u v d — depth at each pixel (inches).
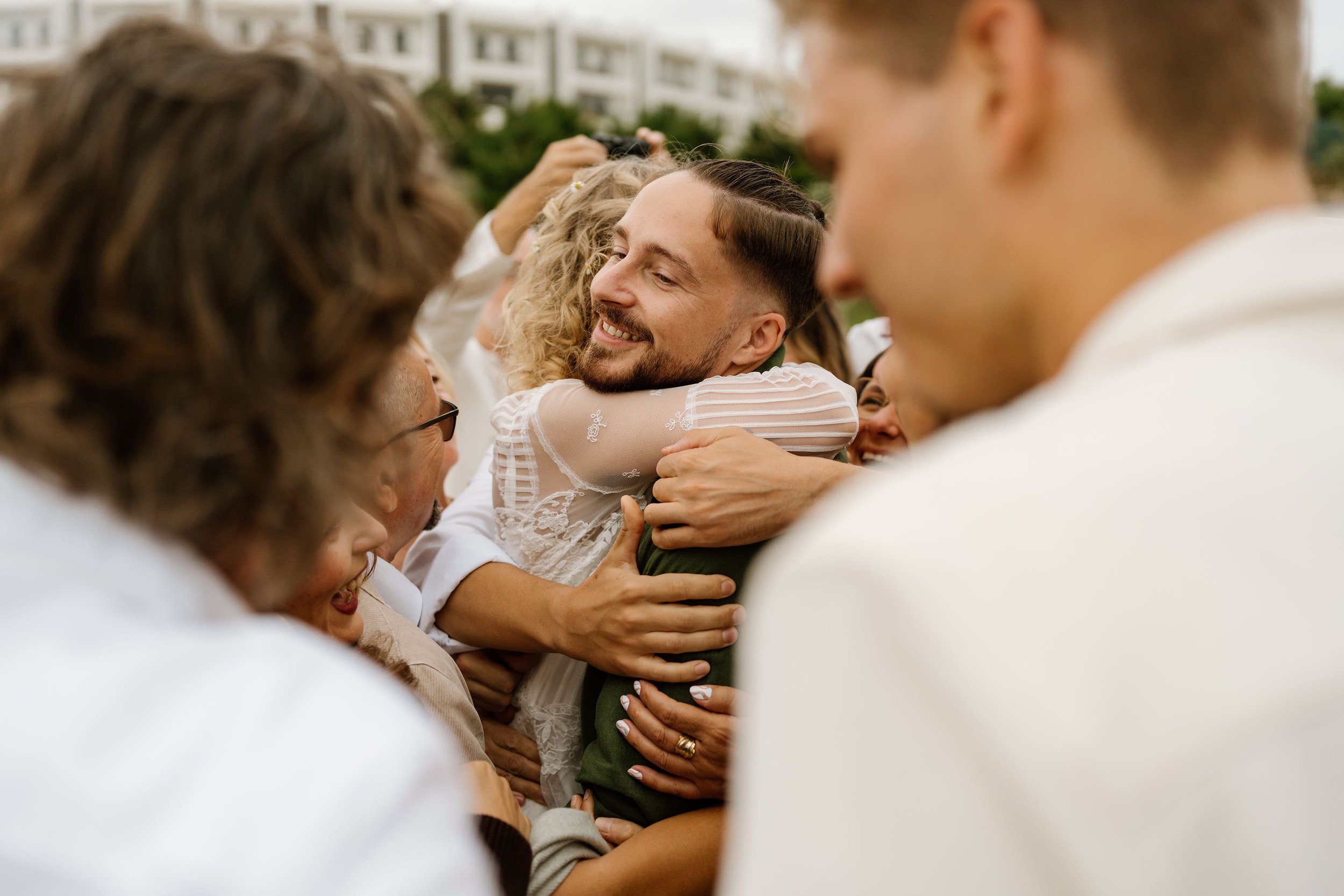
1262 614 18.4
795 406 69.0
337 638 55.9
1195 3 23.3
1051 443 21.6
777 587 22.2
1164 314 22.6
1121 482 20.0
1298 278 21.8
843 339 103.4
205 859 20.7
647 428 67.8
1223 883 17.6
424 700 60.1
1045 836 17.9
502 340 86.8
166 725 22.3
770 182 70.3
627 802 63.5
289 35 29.2
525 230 128.8
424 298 29.8
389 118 29.3
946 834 18.9
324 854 21.2
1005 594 19.1
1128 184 24.2
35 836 20.8
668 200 68.6
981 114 25.1
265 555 28.4
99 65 25.9
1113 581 18.9
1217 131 23.9
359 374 29.0
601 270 70.7
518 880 53.2
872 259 27.7
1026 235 25.3
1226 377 21.5
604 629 63.7
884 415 89.4
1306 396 21.1
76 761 21.5
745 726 24.1
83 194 24.7
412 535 73.4
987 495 20.6
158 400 25.1
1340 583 18.9
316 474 27.1
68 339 24.7
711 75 3107.8
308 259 25.9
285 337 26.2
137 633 23.7
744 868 22.4
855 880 19.9
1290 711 17.7
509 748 72.5
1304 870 17.6
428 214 29.5
